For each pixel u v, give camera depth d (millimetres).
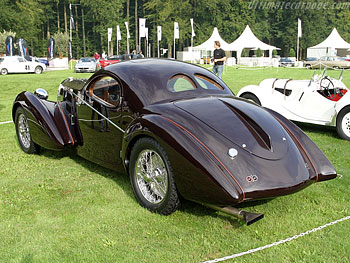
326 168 3416
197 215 3387
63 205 3617
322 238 3000
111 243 2910
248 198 2863
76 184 4184
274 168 3049
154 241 2959
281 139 3332
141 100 3680
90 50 76500
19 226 3205
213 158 2965
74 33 77062
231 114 3430
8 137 6465
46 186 4109
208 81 4145
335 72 26297
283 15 76188
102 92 4160
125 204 3617
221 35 72938
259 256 2744
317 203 3682
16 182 4246
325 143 6133
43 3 72375
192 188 2996
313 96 6781
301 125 7688
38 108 4777
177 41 74562
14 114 5438
